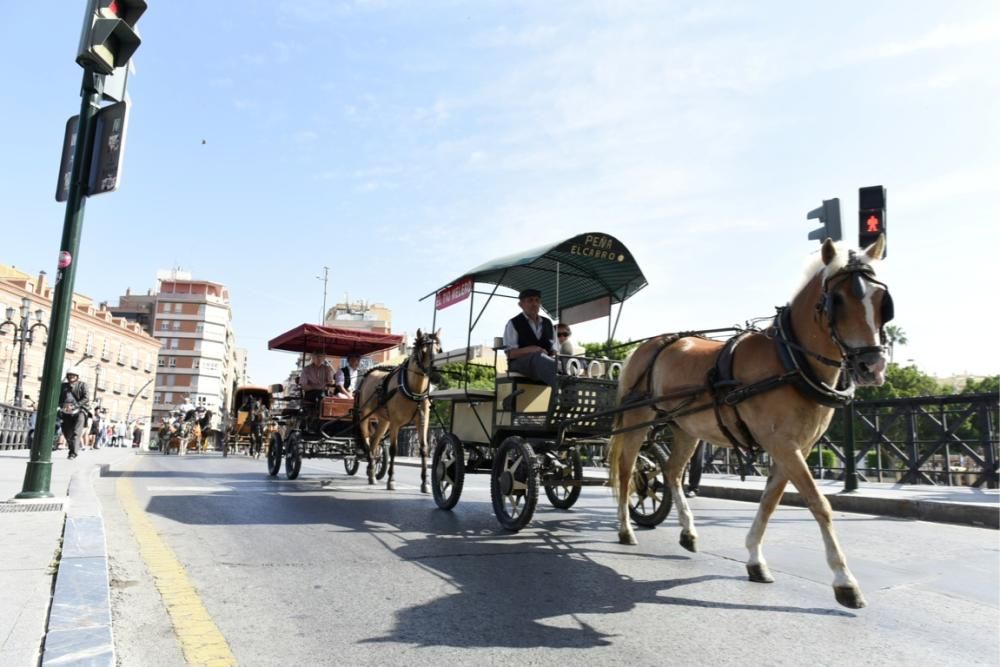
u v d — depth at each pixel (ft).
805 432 15.12
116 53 23.35
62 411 53.47
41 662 9.18
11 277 219.82
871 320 13.34
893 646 11.75
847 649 11.56
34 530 17.52
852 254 14.23
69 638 10.01
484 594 14.73
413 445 94.27
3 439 64.34
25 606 11.39
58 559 14.70
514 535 22.18
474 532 22.66
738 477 48.08
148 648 11.06
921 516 28.81
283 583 15.39
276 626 12.34
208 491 33.88
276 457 44.78
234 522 23.75
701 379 17.69
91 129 23.75
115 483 37.37
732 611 13.71
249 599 14.05
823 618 13.30
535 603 14.10
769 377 15.25
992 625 13.00
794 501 33.71
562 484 23.25
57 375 23.63
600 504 31.55
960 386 187.32
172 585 14.96
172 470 51.39
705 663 10.84
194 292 354.95
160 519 24.02
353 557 18.25
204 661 10.52
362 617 12.96
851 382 15.35
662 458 24.20
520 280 30.48
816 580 16.37
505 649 11.34
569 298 32.65
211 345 357.61
